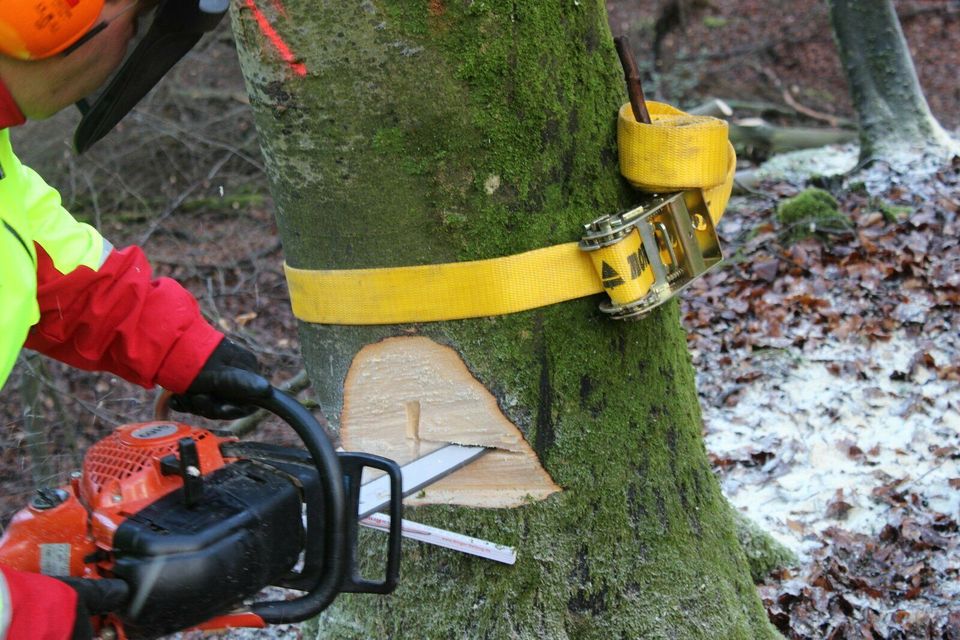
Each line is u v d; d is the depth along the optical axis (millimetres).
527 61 1647
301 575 1503
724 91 10461
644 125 1732
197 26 1360
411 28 1600
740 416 3879
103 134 1493
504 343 1768
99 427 4625
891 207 5602
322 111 1673
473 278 1725
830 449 3527
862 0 6348
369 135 1670
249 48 1700
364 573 1991
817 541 2959
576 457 1837
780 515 3135
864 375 4012
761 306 4836
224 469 1454
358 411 1882
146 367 1480
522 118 1669
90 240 1432
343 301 1795
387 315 1771
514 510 1854
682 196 1777
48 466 3904
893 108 6414
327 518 1412
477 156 1673
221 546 1305
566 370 1807
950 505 3086
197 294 6449
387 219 1718
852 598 2689
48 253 1366
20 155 6777
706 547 2045
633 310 1738
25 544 1374
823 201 5582
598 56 1769
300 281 1845
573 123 1728
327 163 1710
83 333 1450
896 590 2725
